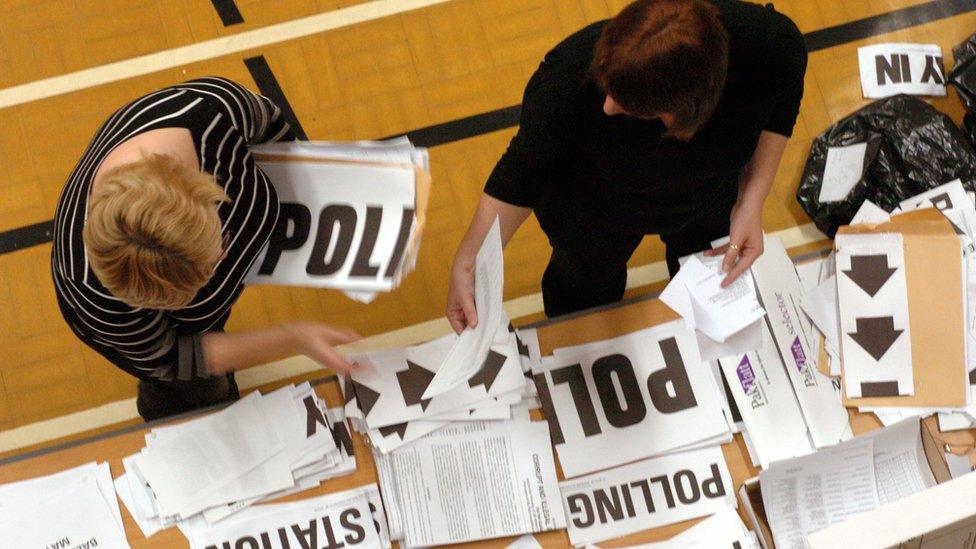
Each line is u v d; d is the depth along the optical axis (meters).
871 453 2.04
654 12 1.49
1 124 3.33
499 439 2.19
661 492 2.18
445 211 3.31
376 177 1.98
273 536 2.12
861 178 3.13
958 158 3.07
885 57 3.49
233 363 2.03
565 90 1.77
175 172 1.49
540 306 3.23
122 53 3.42
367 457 2.19
